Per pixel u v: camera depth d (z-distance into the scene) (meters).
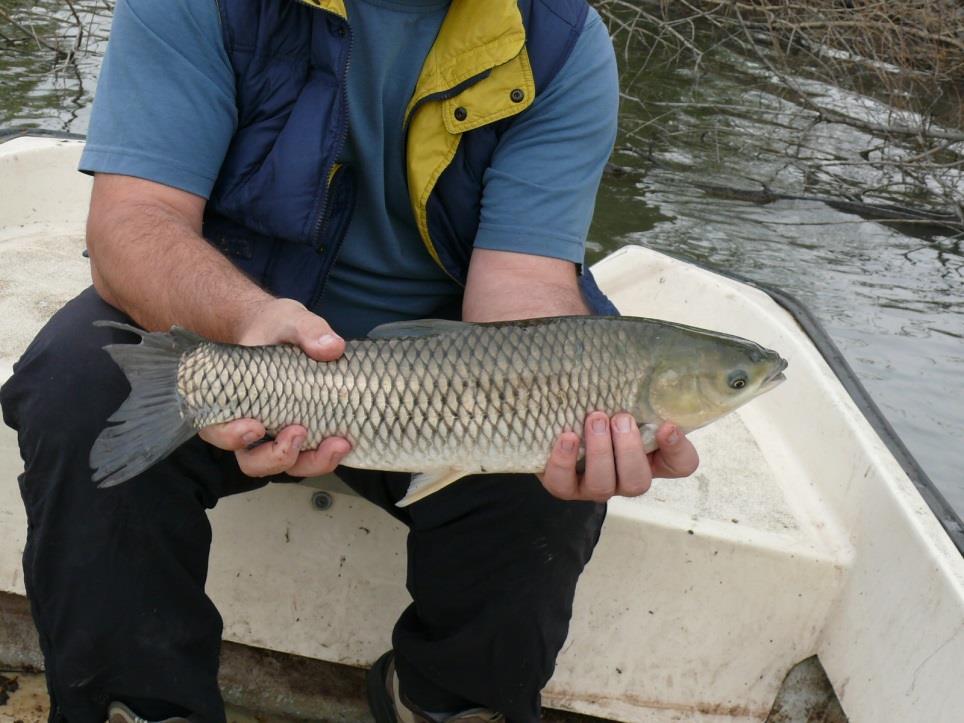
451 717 2.07
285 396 1.71
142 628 1.84
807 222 7.29
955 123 9.30
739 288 3.50
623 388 1.78
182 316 1.83
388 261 2.20
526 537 1.92
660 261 3.59
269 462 1.72
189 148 1.98
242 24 2.02
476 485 1.93
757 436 2.92
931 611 2.05
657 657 2.38
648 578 2.32
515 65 2.11
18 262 3.39
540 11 2.15
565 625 2.01
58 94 7.76
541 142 2.16
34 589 1.85
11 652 2.50
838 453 2.64
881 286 6.33
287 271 2.12
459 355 1.74
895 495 2.32
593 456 1.75
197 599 1.91
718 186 7.62
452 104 2.09
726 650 2.37
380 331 1.81
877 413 2.77
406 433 1.74
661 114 9.06
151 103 1.97
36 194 3.74
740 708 2.40
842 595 2.33
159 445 1.66
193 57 2.00
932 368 5.30
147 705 1.88
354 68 2.05
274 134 2.07
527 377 1.74
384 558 2.36
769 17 9.63
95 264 1.94
